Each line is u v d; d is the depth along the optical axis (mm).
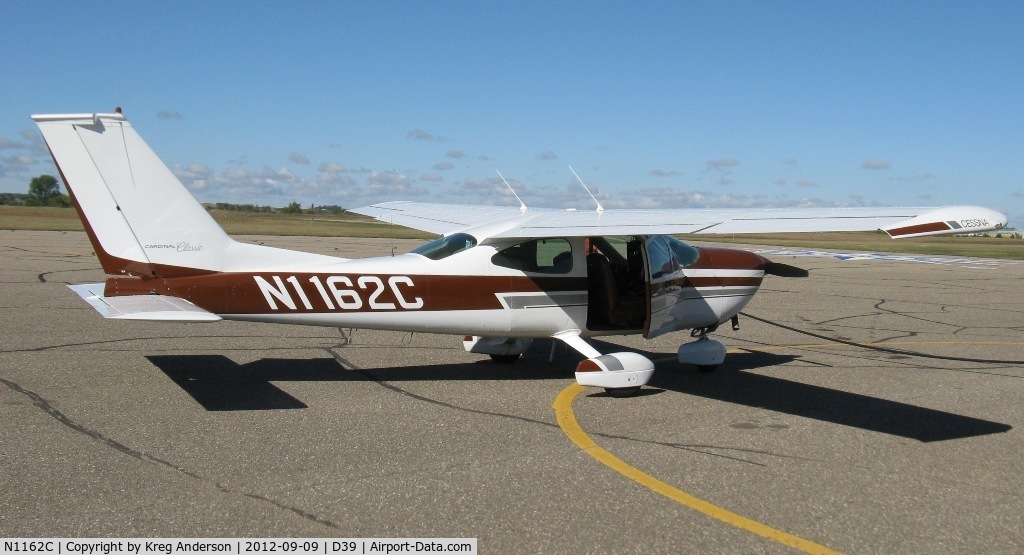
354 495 3887
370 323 6188
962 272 20469
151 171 5711
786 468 4477
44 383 5992
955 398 6336
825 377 7129
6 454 4344
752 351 8492
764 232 5059
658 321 6758
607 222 5965
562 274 6566
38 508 3633
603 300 6754
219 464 4281
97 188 5629
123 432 4816
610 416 5578
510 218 6742
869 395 6402
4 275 13547
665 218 5961
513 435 5012
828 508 3879
